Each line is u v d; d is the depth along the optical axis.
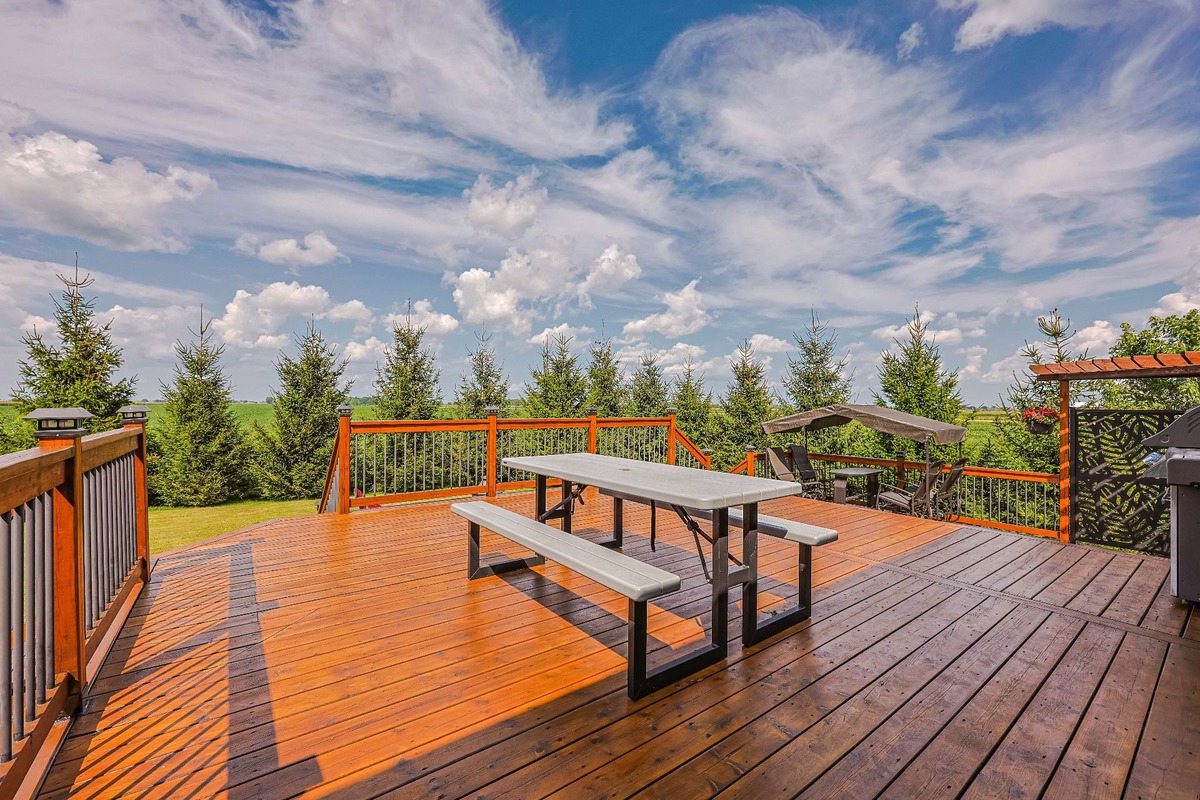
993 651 2.59
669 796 1.57
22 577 1.56
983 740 1.88
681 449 8.66
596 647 2.60
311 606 3.11
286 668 2.37
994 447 11.11
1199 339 10.22
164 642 2.63
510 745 1.82
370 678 2.28
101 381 10.99
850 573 3.82
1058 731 1.94
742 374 15.62
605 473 3.28
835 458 8.30
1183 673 2.38
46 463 1.71
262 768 1.68
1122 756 1.80
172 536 9.38
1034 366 4.96
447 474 9.05
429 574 3.70
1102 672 2.39
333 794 1.57
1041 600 3.29
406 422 5.94
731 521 2.98
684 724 1.95
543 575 3.68
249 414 13.16
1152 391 9.87
